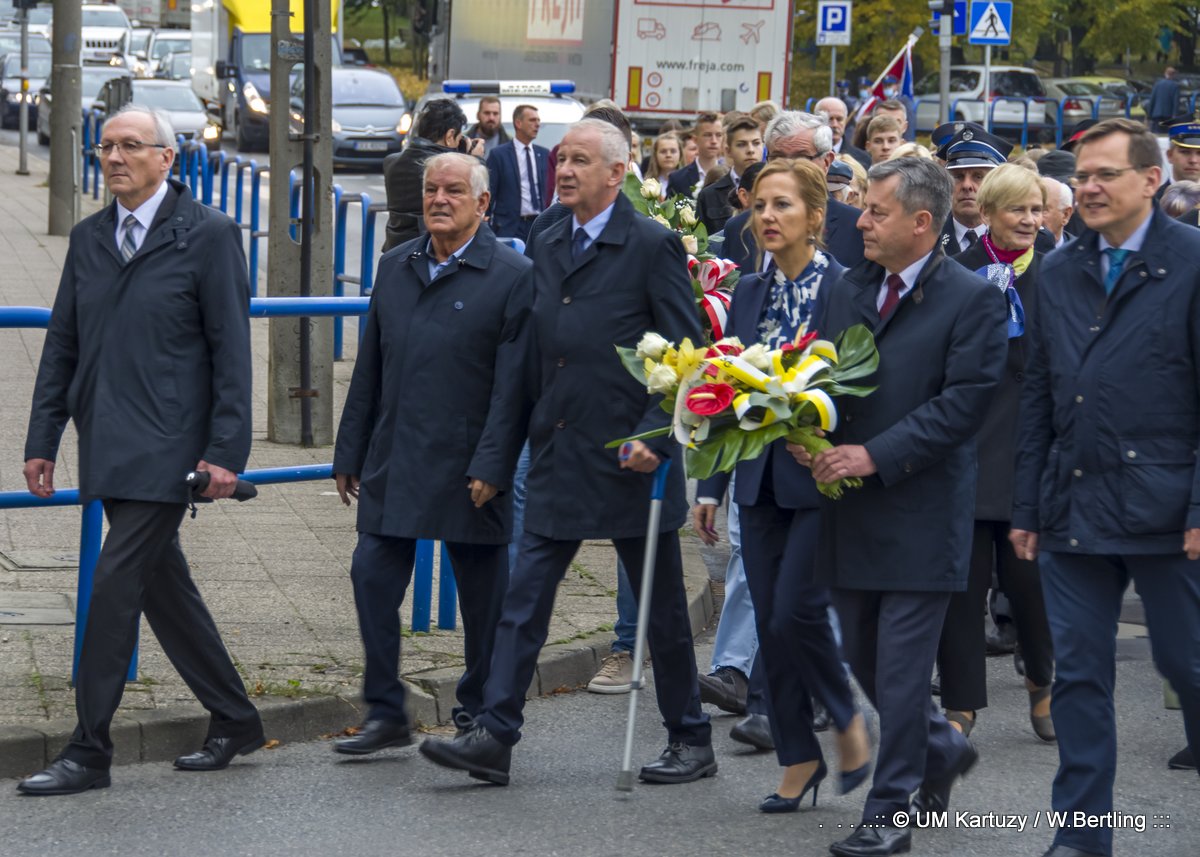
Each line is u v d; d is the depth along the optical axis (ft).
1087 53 207.62
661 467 23.79
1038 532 21.66
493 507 25.20
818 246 24.27
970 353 21.43
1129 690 30.22
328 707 26.55
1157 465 20.70
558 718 28.07
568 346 23.94
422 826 22.68
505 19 115.44
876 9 162.71
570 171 23.85
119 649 23.47
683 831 22.71
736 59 107.34
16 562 34.06
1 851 21.39
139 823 22.50
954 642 25.76
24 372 53.62
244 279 24.00
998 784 25.07
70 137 90.99
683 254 24.03
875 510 21.77
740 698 28.09
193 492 23.53
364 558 25.17
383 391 25.40
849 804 23.94
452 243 25.07
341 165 129.18
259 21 126.31
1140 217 20.81
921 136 160.35
